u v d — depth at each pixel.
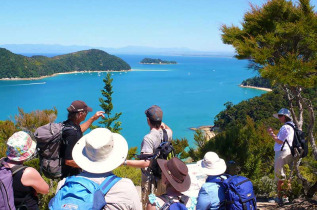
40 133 3.59
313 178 6.43
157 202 2.70
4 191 2.87
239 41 6.86
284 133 6.08
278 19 6.88
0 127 8.95
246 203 3.34
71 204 2.34
